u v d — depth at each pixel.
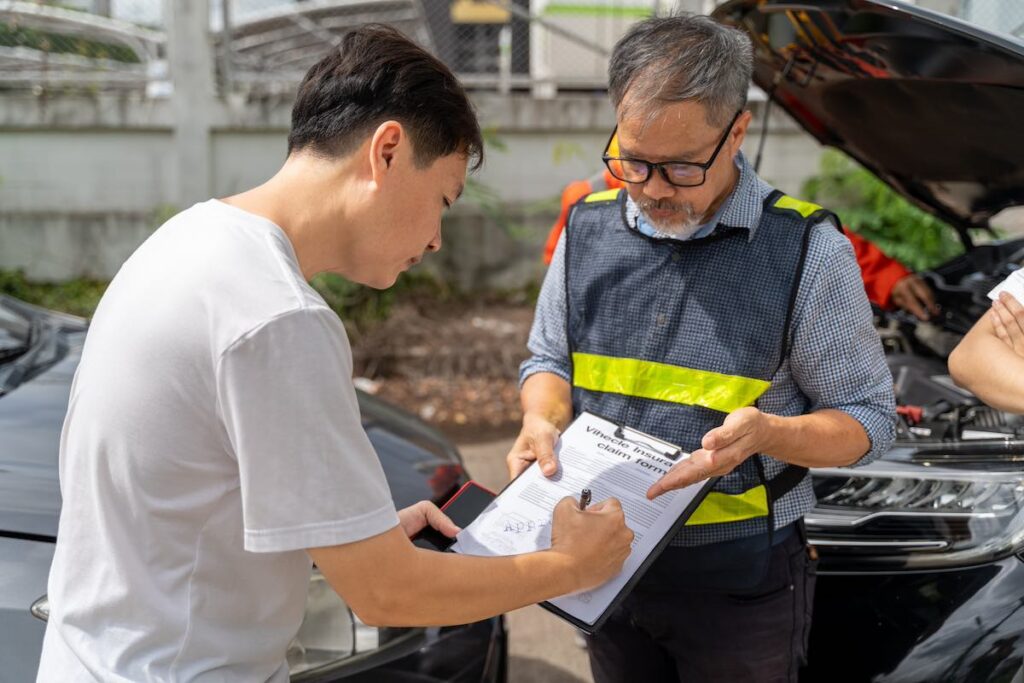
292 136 1.21
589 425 1.63
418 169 1.19
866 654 1.92
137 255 1.18
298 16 6.12
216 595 1.16
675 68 1.44
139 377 1.09
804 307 1.55
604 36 6.01
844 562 1.99
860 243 2.97
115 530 1.13
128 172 5.71
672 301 1.63
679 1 4.72
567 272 1.78
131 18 5.60
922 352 2.74
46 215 5.71
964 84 2.03
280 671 1.29
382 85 1.15
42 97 5.52
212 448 1.10
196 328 1.08
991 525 1.86
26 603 1.59
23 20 5.35
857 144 2.77
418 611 1.16
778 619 1.68
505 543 1.45
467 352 4.99
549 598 1.28
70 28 5.53
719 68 1.44
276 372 1.04
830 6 1.97
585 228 1.77
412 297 5.60
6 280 5.62
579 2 5.94
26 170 5.64
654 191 1.52
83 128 5.59
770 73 2.57
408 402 4.69
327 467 1.07
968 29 1.73
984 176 2.54
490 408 4.66
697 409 1.61
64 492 1.21
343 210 1.18
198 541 1.14
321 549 1.09
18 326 2.73
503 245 5.88
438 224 1.27
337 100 1.16
